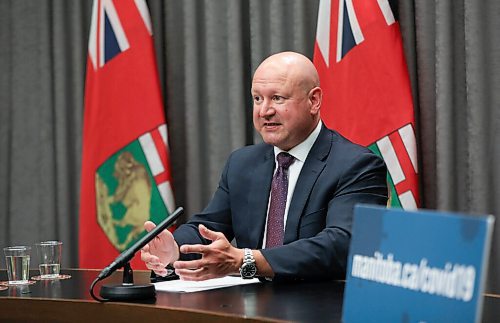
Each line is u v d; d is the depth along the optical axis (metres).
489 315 1.74
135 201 3.70
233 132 3.77
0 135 4.25
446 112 3.33
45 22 4.14
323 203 2.52
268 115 2.60
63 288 2.27
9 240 4.26
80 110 4.11
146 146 3.68
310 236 2.50
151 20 3.92
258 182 2.66
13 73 4.19
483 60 3.27
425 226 1.39
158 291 2.16
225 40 3.82
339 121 3.37
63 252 4.14
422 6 3.44
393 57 3.31
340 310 1.81
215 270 2.22
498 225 3.27
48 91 4.15
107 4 3.73
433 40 3.44
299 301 1.95
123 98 3.71
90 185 3.76
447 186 3.33
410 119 3.28
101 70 3.74
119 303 1.97
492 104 3.28
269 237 2.59
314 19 3.69
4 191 4.27
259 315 1.76
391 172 3.29
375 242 1.49
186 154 3.87
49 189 4.17
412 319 1.40
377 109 3.31
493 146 3.28
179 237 2.63
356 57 3.34
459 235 1.33
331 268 2.31
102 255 3.75
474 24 3.27
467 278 1.31
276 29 3.69
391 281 1.44
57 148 4.12
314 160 2.59
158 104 3.69
